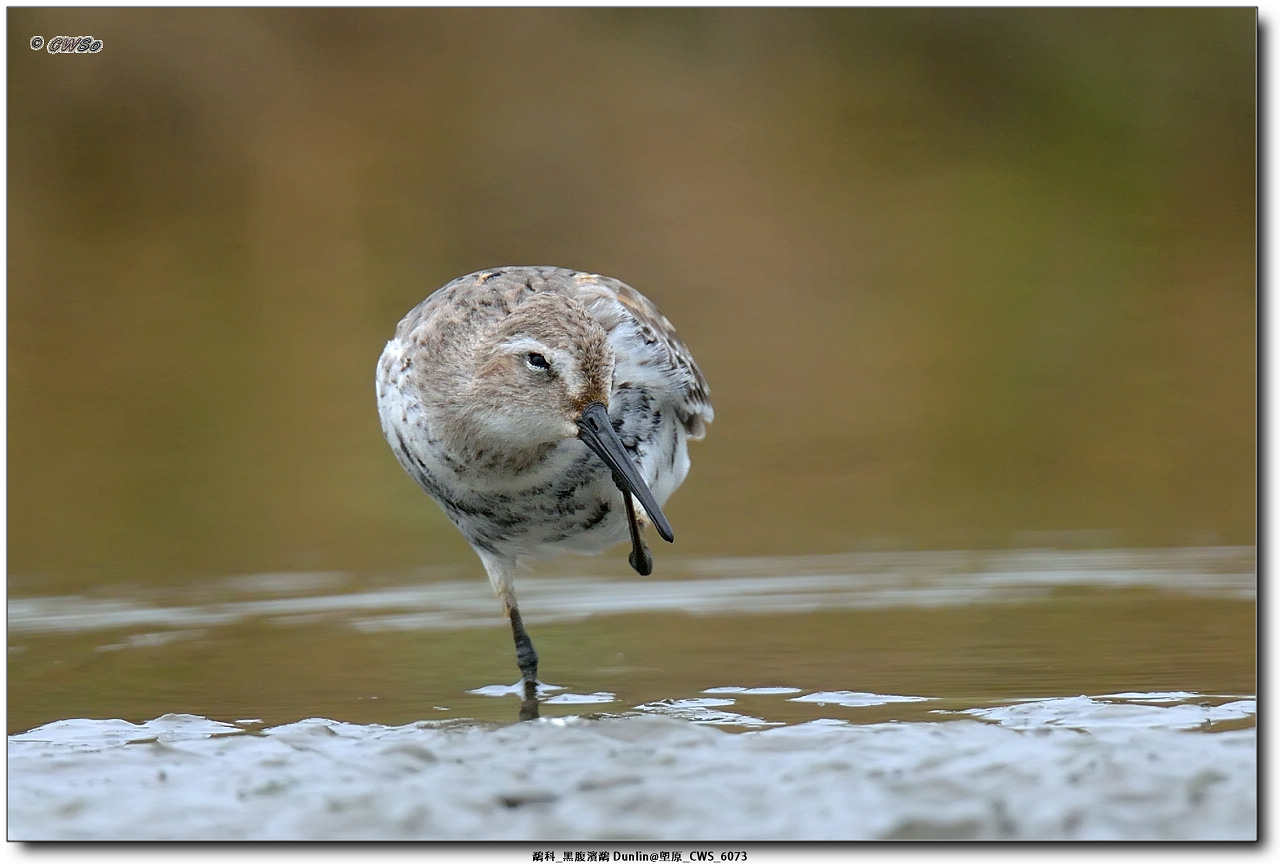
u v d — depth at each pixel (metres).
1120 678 9.72
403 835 6.68
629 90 23.23
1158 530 14.88
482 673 10.51
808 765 7.38
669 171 22.33
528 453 9.78
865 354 19.28
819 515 15.53
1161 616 11.77
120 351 18.86
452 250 21.02
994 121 23.28
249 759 7.88
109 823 6.91
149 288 20.02
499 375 9.48
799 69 23.94
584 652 11.06
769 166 22.41
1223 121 22.72
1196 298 20.27
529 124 22.75
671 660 10.69
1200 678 9.70
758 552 14.41
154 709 9.41
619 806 6.88
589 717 8.68
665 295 20.45
